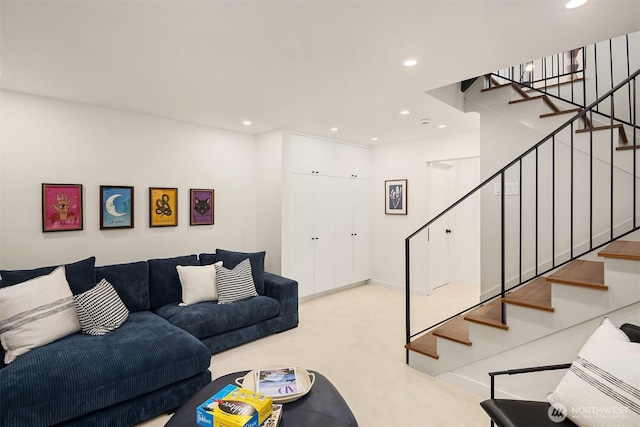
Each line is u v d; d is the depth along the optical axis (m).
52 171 3.12
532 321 2.20
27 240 3.00
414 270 5.08
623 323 1.87
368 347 3.22
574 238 3.14
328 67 2.49
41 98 3.07
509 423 1.52
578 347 2.05
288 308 3.66
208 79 2.71
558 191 3.21
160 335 2.45
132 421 2.09
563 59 3.87
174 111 3.59
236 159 4.50
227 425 1.37
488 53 2.26
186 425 1.49
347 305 4.54
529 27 1.93
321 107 3.47
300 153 4.58
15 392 1.76
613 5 1.71
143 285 3.17
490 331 2.38
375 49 2.20
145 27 1.92
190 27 1.93
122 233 3.54
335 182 5.07
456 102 3.54
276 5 1.72
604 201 2.98
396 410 2.25
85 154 3.30
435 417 2.17
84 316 2.47
